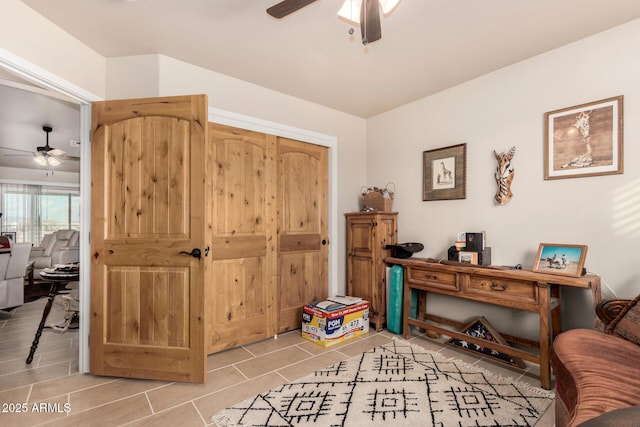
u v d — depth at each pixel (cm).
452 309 319
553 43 243
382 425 177
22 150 589
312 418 183
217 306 283
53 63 213
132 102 235
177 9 202
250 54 259
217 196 286
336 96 342
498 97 285
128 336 232
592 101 232
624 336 173
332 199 375
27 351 283
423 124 347
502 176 276
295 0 152
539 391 213
